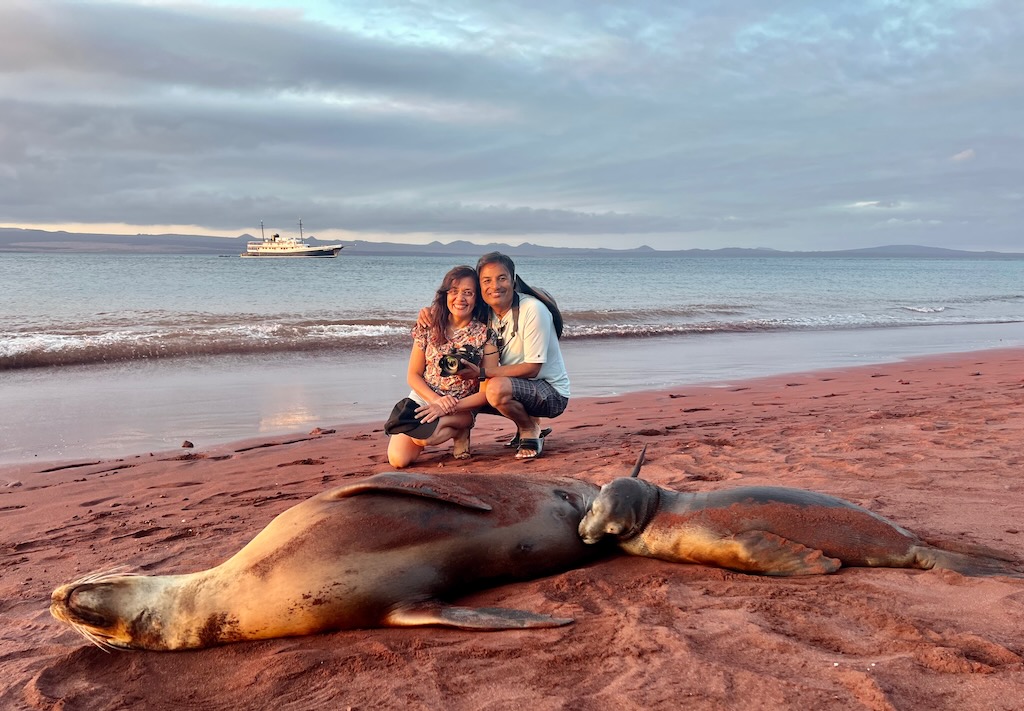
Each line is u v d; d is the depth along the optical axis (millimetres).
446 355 7492
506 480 4562
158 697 3332
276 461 8164
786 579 4117
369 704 3053
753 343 20281
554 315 7926
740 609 3713
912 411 9336
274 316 23406
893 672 3004
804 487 5832
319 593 3684
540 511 4418
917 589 3854
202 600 3727
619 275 67312
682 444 7840
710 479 6242
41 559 5258
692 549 4383
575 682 3121
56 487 7352
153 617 3729
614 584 4152
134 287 34781
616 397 11852
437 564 3938
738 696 2910
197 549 5219
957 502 5352
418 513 3990
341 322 21656
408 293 33688
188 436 9594
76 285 35719
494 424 10039
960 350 18891
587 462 7109
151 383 13422
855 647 3285
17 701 3316
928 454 6801
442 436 7590
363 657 3439
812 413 9883
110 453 8789
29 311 23750
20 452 8828
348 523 3844
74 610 3691
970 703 2783
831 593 3848
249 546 3891
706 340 21047
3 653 3818
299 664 3414
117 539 5625
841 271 90812
